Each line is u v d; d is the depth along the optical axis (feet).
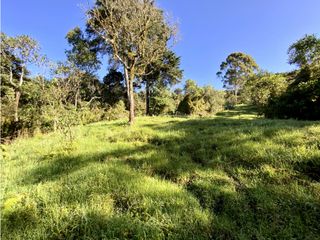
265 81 77.82
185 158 20.47
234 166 17.81
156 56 44.91
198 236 10.69
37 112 49.03
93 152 23.44
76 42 107.76
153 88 108.06
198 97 103.55
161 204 12.93
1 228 11.59
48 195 14.66
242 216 12.03
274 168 16.31
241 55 183.21
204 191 14.58
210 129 30.27
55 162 21.43
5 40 72.84
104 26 41.39
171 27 43.50
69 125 29.96
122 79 108.47
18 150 28.40
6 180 17.67
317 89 34.94
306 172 15.65
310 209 12.01
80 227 11.60
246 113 80.48
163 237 10.73
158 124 39.11
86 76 98.43
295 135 20.95
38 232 11.18
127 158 21.40
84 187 15.26
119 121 50.93
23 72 85.76
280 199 12.83
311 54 80.59
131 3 40.75
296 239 10.43
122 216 12.18
